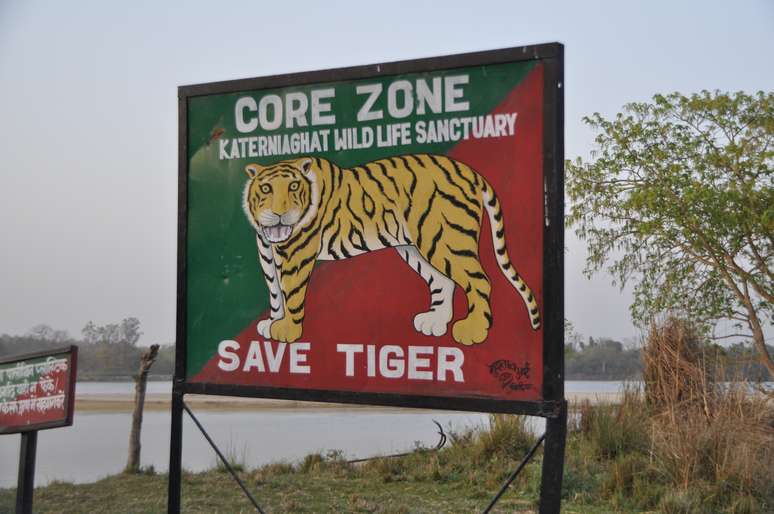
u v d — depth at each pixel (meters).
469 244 6.00
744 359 13.57
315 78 6.60
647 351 12.23
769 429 10.57
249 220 6.86
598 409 11.80
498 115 5.94
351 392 6.34
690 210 14.93
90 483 10.71
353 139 6.49
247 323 6.81
